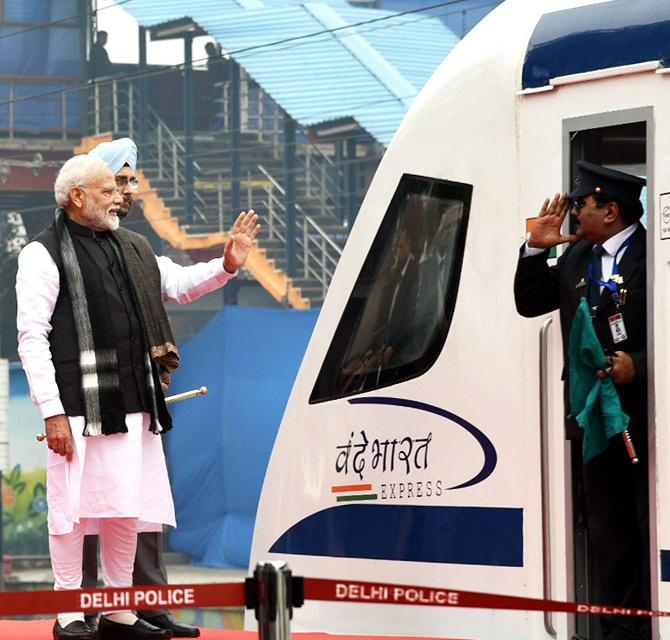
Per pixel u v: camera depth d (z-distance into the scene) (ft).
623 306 55.26
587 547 57.16
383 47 305.12
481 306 60.13
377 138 298.56
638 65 55.62
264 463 227.61
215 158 322.75
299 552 66.33
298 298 306.55
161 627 63.16
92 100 331.77
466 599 47.32
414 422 62.03
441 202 62.34
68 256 59.41
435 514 60.70
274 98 304.30
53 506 59.21
